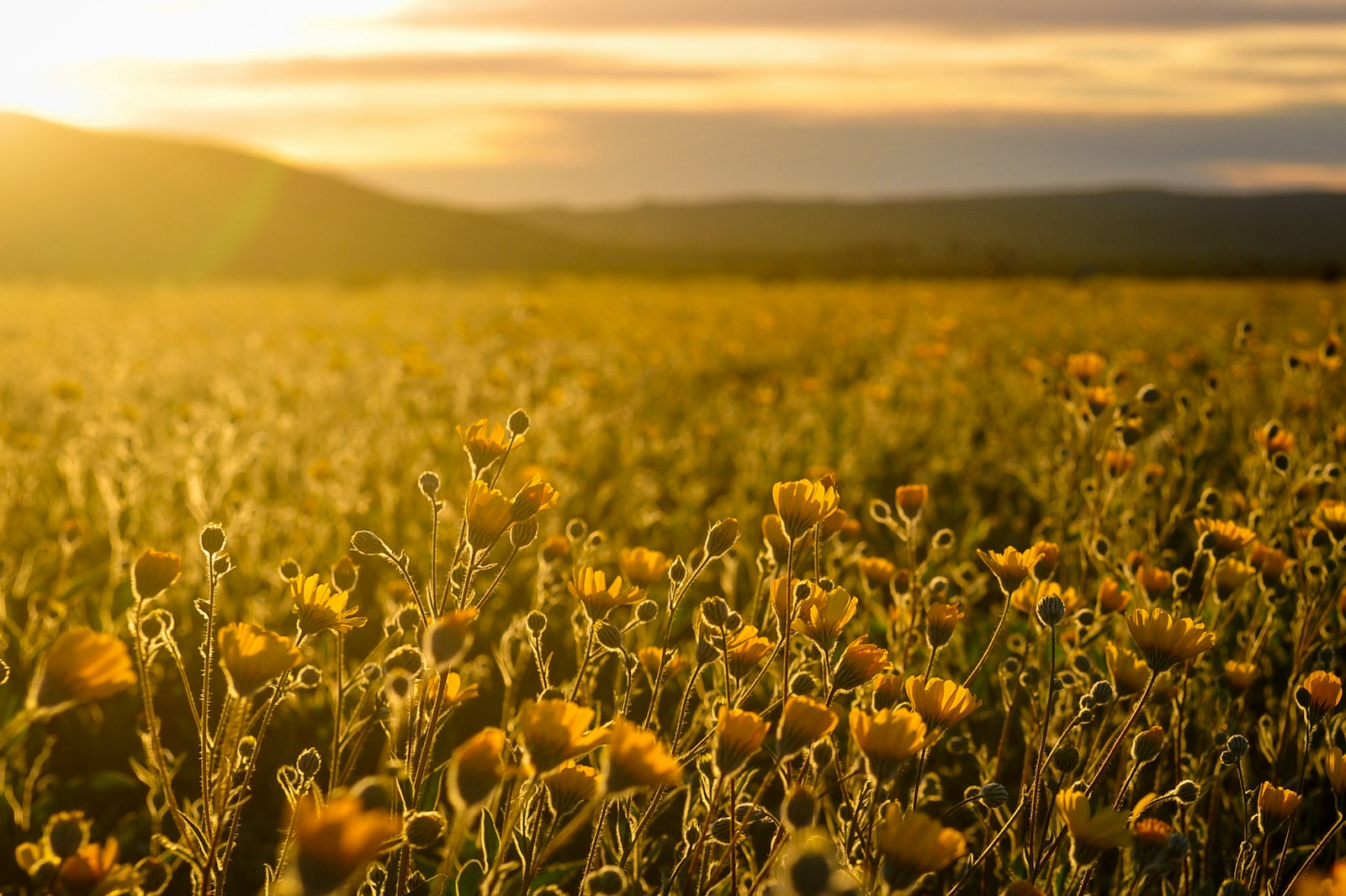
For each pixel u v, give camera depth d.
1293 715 2.55
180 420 6.46
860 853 1.71
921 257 110.12
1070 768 1.81
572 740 1.22
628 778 1.20
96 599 4.26
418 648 1.71
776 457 6.34
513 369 7.36
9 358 10.63
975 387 8.98
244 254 112.50
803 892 1.00
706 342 13.93
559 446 5.88
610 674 3.43
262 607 3.93
